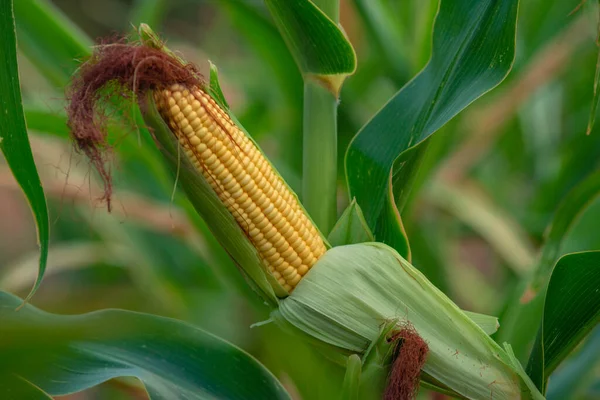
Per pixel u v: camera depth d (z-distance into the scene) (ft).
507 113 4.70
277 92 4.63
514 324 3.73
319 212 3.59
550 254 3.74
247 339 4.16
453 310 3.29
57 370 3.37
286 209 3.26
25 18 3.95
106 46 3.16
